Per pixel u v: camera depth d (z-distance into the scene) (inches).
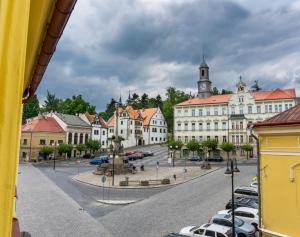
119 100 3631.9
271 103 2711.6
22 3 72.3
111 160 1888.5
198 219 869.2
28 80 197.6
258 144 435.5
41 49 144.5
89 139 3176.7
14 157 69.6
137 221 852.6
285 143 398.9
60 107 4633.4
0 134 67.0
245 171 1849.2
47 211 947.3
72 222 834.8
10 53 69.4
